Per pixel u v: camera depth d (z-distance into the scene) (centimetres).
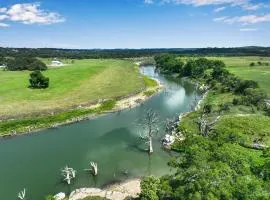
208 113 8994
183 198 3372
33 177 5750
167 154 6631
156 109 10356
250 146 6325
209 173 3353
